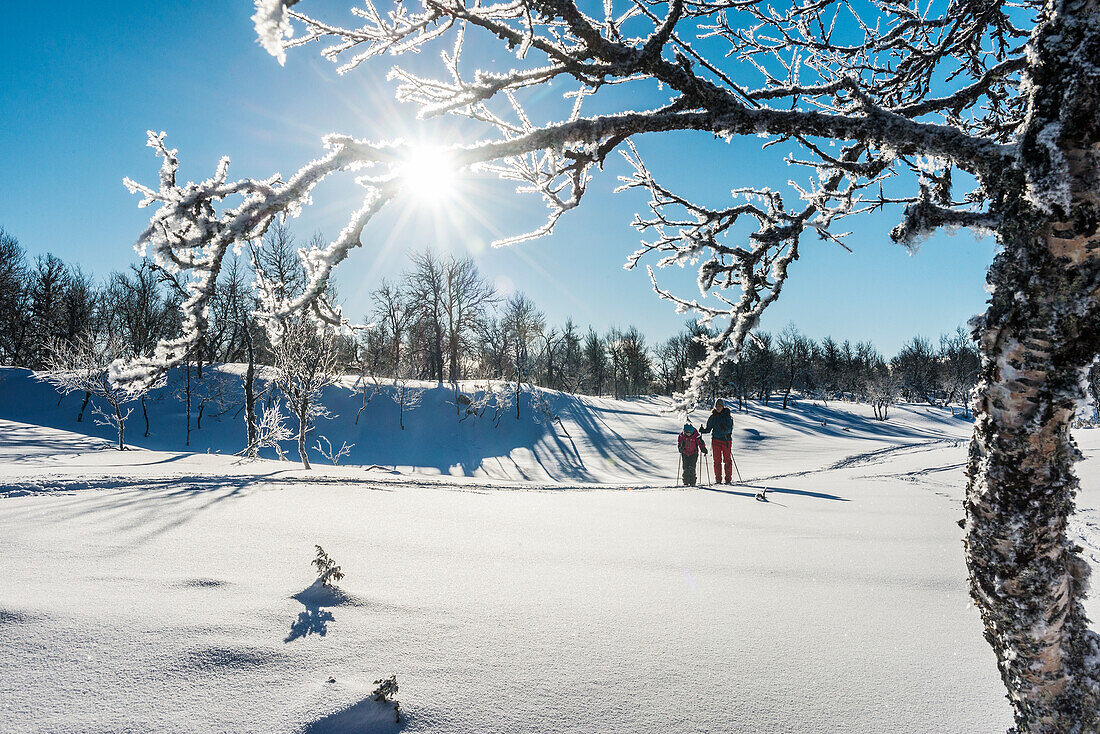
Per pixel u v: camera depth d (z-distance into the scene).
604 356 84.62
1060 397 1.44
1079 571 1.57
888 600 3.92
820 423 53.66
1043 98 1.45
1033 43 1.52
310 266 1.70
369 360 51.53
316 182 1.57
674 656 3.11
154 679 2.80
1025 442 1.49
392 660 3.05
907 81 3.20
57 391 38.12
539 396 50.00
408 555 5.02
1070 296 1.41
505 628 3.45
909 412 64.88
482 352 63.81
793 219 2.65
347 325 1.78
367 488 9.48
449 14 1.77
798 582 4.32
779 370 82.69
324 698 2.66
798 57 3.11
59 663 2.90
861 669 2.96
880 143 1.75
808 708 2.61
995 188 1.58
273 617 3.53
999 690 2.73
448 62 1.78
